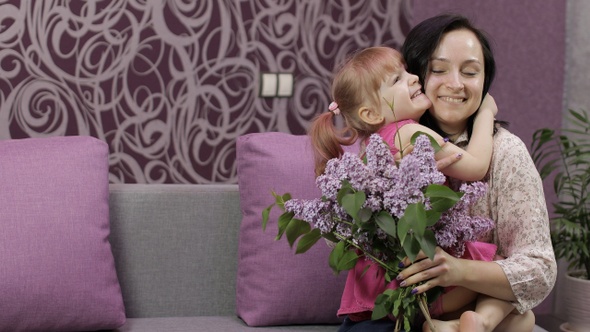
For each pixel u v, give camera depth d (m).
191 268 2.41
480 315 1.62
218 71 3.43
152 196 2.40
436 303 1.71
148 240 2.39
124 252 2.37
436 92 1.77
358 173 1.52
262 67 3.47
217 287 2.43
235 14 3.43
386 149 1.55
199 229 2.42
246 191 2.34
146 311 2.38
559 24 3.63
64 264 2.12
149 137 3.38
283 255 2.26
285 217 1.66
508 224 1.76
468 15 3.59
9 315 2.08
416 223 1.44
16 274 2.08
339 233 1.62
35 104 3.26
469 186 1.58
